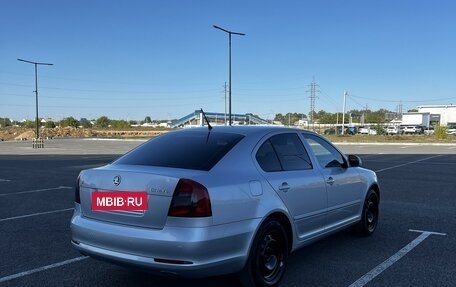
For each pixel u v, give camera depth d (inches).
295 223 191.0
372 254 228.5
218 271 157.1
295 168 199.6
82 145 1812.3
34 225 299.6
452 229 282.0
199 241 149.5
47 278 196.5
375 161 831.1
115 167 177.5
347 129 3356.3
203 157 174.4
